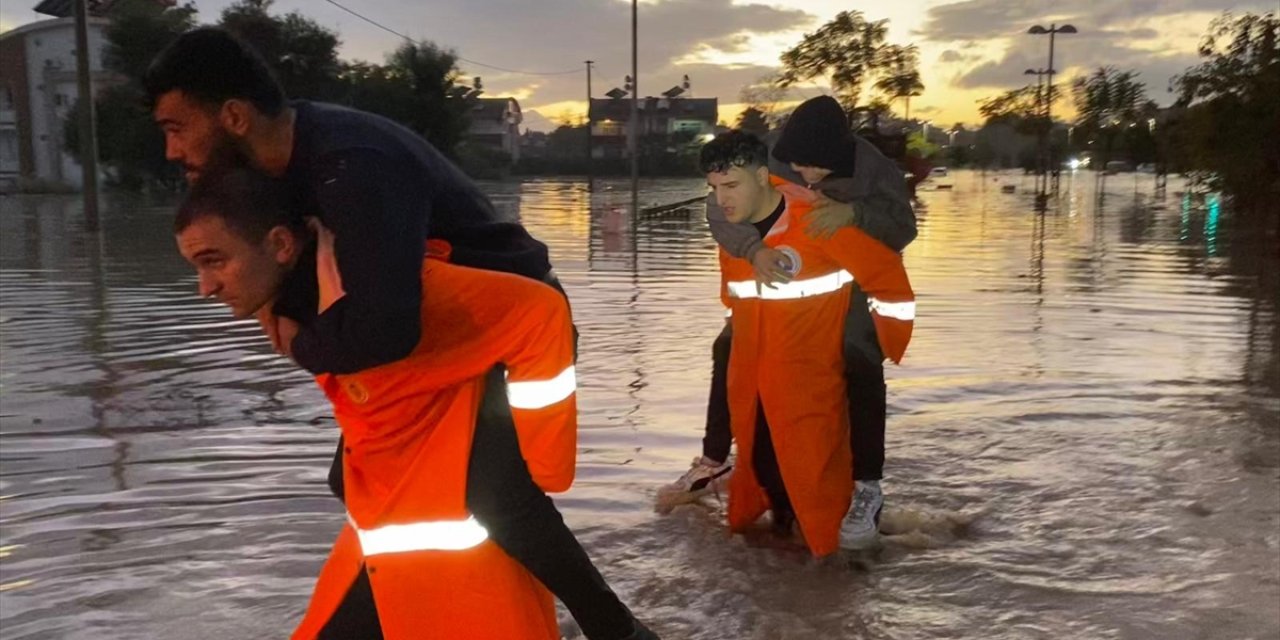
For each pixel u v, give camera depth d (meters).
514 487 2.66
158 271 14.03
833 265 4.19
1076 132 61.03
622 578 4.05
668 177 74.19
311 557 4.25
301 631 2.88
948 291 12.50
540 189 48.66
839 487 4.25
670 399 6.92
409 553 2.66
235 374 7.55
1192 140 30.00
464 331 2.60
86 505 4.82
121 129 41.69
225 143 2.51
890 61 36.31
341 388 2.66
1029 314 10.66
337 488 2.94
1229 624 3.63
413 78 51.91
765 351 4.26
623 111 103.44
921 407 6.73
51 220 24.95
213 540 4.42
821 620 3.69
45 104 55.75
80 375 7.48
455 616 2.68
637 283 13.09
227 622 3.67
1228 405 6.76
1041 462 5.52
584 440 5.97
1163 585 3.97
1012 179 67.75
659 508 4.86
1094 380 7.51
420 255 2.45
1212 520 4.64
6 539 4.41
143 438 5.91
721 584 4.00
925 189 50.69
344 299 2.38
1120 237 21.19
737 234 4.20
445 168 2.73
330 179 2.41
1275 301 11.68
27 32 55.28
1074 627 3.62
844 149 4.12
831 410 4.22
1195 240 20.36
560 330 2.66
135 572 4.09
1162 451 5.71
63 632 3.58
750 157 4.19
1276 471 5.34
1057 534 4.50
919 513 4.66
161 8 44.72
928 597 3.89
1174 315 10.65
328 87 45.69
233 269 2.45
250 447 5.75
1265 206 28.66
